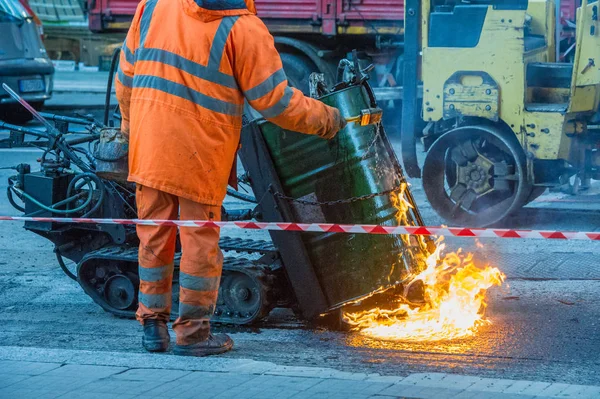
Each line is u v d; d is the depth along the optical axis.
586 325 6.61
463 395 4.63
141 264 5.98
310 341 6.29
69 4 31.89
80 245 7.22
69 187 7.00
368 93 6.29
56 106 21.23
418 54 10.20
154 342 6.00
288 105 5.62
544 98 9.95
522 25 9.44
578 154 9.71
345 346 6.17
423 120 10.28
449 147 10.11
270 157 6.34
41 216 7.06
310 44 16.44
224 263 6.53
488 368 5.66
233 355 5.91
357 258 6.32
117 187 6.96
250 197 7.13
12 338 6.52
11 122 18.55
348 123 6.25
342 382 4.90
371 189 6.28
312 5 16.08
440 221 10.21
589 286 7.62
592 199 11.23
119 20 17.42
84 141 7.32
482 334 6.39
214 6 5.56
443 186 10.21
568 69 9.77
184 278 5.80
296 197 6.36
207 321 5.89
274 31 16.44
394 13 15.72
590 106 9.56
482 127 9.81
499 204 9.91
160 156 5.63
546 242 9.17
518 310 6.98
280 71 5.64
